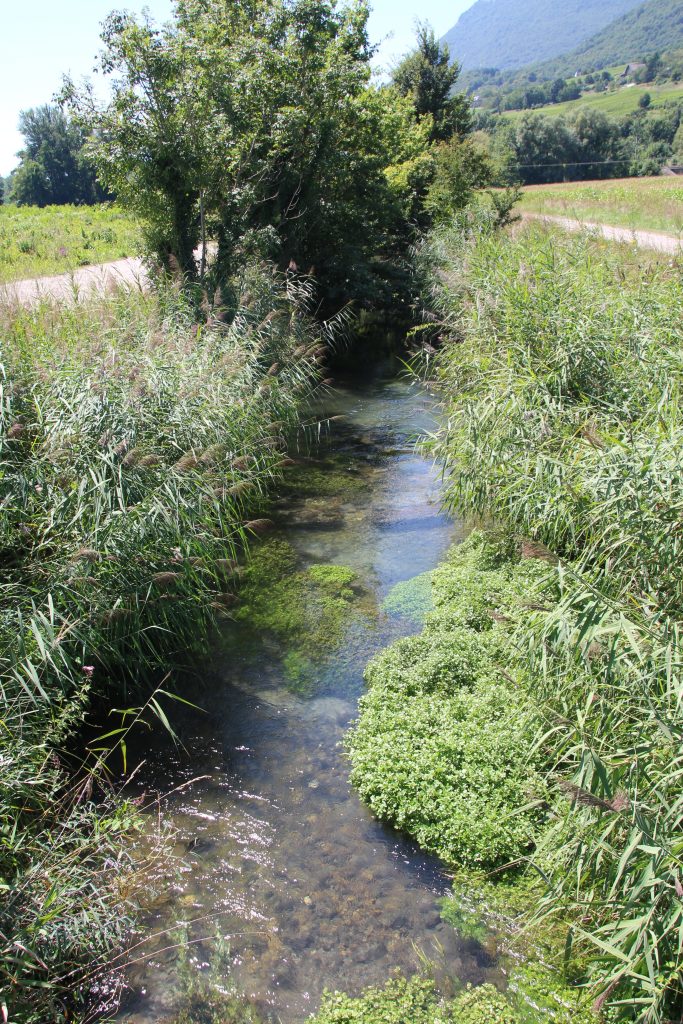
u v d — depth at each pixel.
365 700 5.92
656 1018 3.02
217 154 14.08
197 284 12.80
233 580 8.02
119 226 26.55
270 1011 3.67
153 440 7.07
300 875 4.47
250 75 14.93
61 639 4.94
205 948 4.01
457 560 8.14
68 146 69.50
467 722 5.36
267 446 9.88
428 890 4.37
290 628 7.16
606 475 5.81
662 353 8.60
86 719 5.77
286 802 5.05
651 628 4.19
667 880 3.19
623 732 4.07
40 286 12.62
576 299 9.96
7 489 5.81
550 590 5.51
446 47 35.56
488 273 13.09
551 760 4.87
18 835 4.10
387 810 4.89
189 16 15.29
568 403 8.30
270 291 13.59
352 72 17.16
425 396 15.12
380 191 19.69
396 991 3.77
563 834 4.08
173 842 4.69
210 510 7.38
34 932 3.47
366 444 12.37
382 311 21.44
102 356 8.18
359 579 8.04
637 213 28.62
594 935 3.80
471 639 6.34
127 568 5.96
